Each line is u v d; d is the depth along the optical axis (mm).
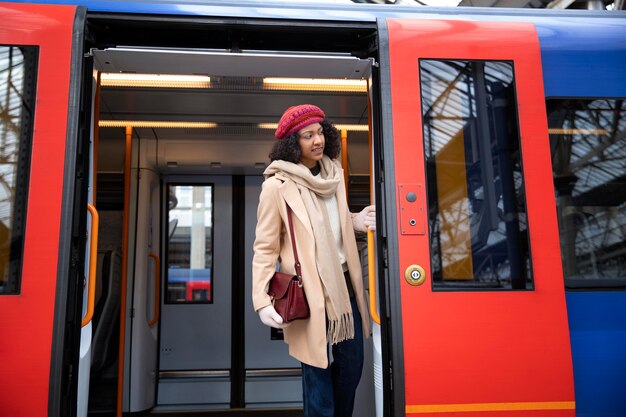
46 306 2043
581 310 2354
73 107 2197
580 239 2432
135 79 2939
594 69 2553
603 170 2500
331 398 2051
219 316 4223
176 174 4328
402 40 2414
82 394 2121
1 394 1975
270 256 2004
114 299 3771
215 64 2508
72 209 2127
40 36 2236
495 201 2338
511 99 2438
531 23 2566
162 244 4270
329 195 2148
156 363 4027
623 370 2303
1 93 2184
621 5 4816
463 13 2613
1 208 2104
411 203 2273
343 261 2146
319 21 2432
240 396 4078
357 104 3492
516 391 2182
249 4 2428
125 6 2361
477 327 2211
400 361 2148
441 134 2352
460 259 2262
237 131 3979
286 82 3029
